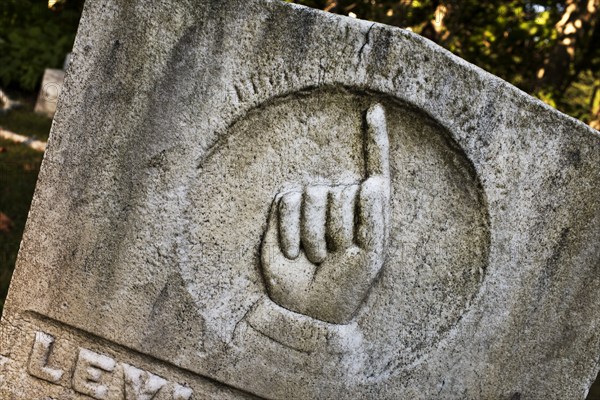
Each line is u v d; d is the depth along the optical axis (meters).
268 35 1.43
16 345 1.61
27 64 7.78
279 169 1.50
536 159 1.49
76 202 1.52
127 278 1.54
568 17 3.52
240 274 1.53
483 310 1.55
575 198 1.51
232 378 1.57
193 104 1.46
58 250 1.55
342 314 1.51
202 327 1.55
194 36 1.44
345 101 1.46
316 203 1.47
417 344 1.57
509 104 1.45
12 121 6.02
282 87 1.45
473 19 3.74
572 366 1.61
